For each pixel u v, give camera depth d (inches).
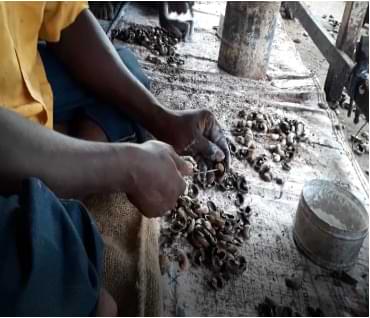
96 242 29.6
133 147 36.1
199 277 49.5
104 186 34.2
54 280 25.7
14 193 30.0
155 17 117.6
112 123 48.6
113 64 48.8
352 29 91.1
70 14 46.2
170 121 50.3
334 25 140.9
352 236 50.6
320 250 52.6
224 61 95.5
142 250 44.4
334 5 160.9
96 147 33.9
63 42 47.4
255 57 92.0
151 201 37.8
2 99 39.1
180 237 52.9
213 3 135.3
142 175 36.1
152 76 90.5
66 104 48.7
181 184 39.9
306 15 116.8
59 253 26.0
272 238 56.0
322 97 91.3
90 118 48.3
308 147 75.0
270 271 51.8
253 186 63.9
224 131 75.7
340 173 70.2
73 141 33.2
